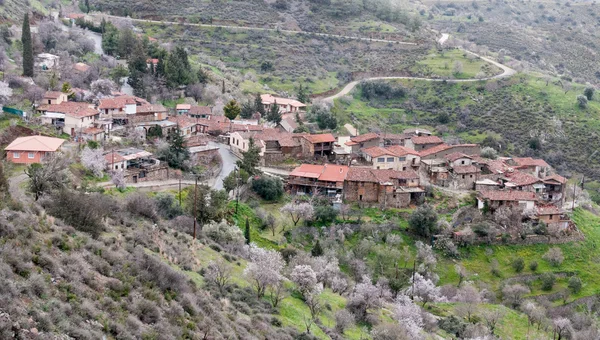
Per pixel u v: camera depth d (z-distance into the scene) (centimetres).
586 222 12950
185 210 9225
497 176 13525
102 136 11975
